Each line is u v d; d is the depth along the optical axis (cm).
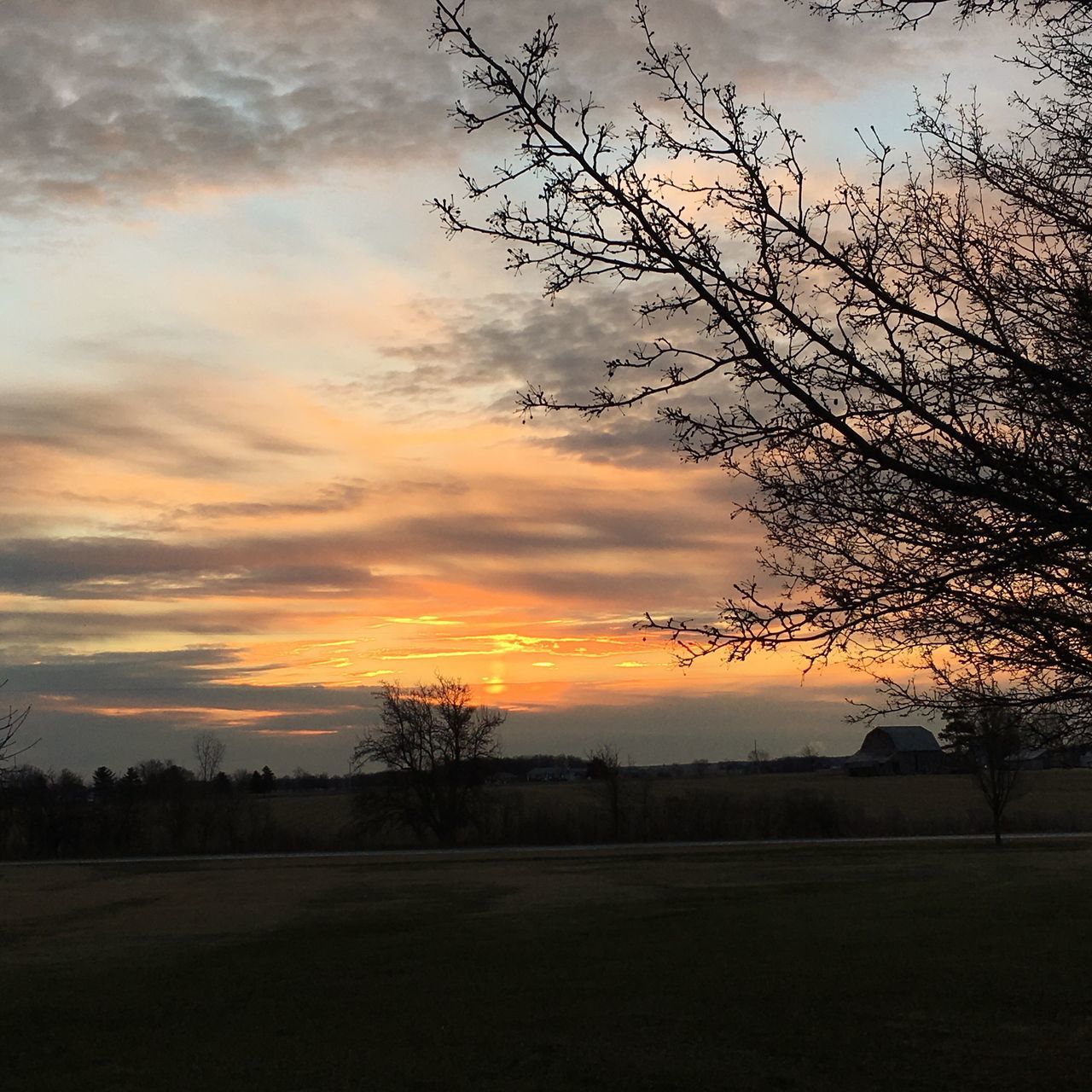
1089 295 565
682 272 528
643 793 7119
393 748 6912
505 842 6738
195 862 5606
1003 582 563
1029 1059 1107
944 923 2197
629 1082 1067
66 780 7088
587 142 542
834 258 555
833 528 571
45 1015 1584
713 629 569
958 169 640
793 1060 1133
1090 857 4081
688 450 566
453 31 538
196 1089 1118
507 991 1602
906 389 550
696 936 2142
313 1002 1598
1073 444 552
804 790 7088
